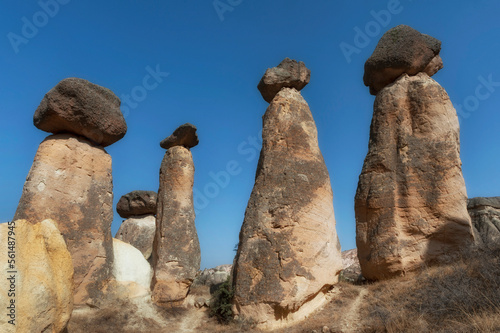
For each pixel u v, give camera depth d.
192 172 17.81
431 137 14.22
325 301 13.05
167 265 15.74
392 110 15.09
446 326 8.74
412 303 10.65
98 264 13.70
